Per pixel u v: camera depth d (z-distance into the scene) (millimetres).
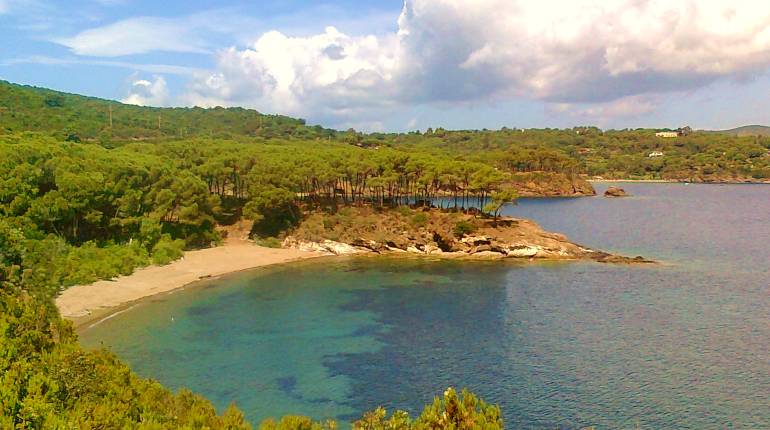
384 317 83688
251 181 138500
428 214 140875
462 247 132000
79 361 32250
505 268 116938
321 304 90688
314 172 144375
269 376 62062
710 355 66688
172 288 97562
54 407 27609
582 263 121250
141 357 66812
